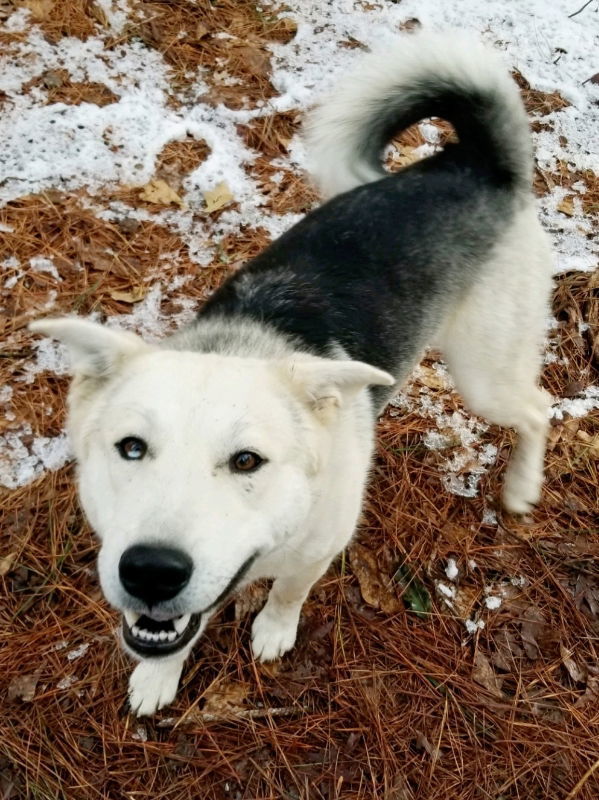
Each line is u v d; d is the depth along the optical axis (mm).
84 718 565
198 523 370
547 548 720
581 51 1156
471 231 638
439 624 656
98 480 426
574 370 847
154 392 405
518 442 743
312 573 538
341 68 1045
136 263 821
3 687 567
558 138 1043
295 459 434
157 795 540
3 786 528
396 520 710
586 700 630
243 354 500
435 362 838
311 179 830
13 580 618
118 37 983
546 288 710
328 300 557
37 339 746
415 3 1160
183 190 887
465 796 567
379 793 560
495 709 613
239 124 956
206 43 1021
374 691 608
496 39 1138
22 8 964
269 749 571
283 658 620
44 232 814
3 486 664
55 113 891
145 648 421
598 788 586
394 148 976
